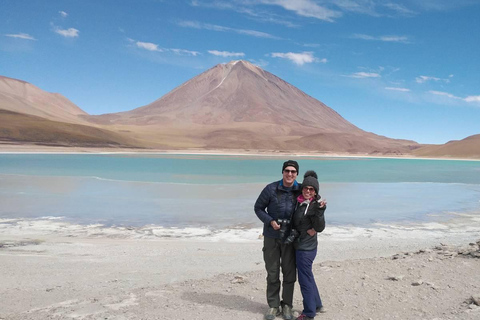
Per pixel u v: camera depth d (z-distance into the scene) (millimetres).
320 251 9641
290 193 4531
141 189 23375
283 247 4594
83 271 7625
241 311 4863
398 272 6219
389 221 14398
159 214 15297
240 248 9969
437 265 6523
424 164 81062
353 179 34500
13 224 13203
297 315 4730
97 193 21406
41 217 14516
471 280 5676
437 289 5332
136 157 80938
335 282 5828
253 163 61594
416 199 20641
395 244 10656
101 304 5258
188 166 50219
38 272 7516
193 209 16469
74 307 5172
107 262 8422
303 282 4512
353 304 4973
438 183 31062
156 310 4918
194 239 11273
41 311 5055
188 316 4684
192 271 7609
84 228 12695
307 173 4508
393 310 4734
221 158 84688
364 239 11398
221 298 5383
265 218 4512
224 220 14188
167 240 11109
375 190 24906
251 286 5934
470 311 4543
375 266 6664
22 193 21062
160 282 6730
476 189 26250
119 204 17703
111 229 12594
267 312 4656
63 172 36812
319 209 4348
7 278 7043
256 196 20562
